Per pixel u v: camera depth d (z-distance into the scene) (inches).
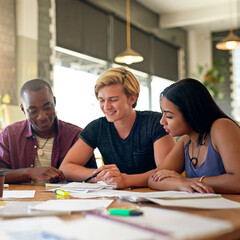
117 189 62.8
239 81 402.3
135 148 77.2
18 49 214.1
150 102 350.0
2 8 205.9
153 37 358.3
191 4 344.8
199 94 59.2
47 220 29.7
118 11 307.6
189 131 61.4
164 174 59.9
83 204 39.2
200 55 421.4
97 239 22.8
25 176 75.5
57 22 249.8
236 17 367.6
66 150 88.4
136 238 22.6
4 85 203.8
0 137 88.0
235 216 32.6
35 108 82.8
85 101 268.4
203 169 59.6
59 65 250.7
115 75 74.5
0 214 32.3
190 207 36.9
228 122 57.8
